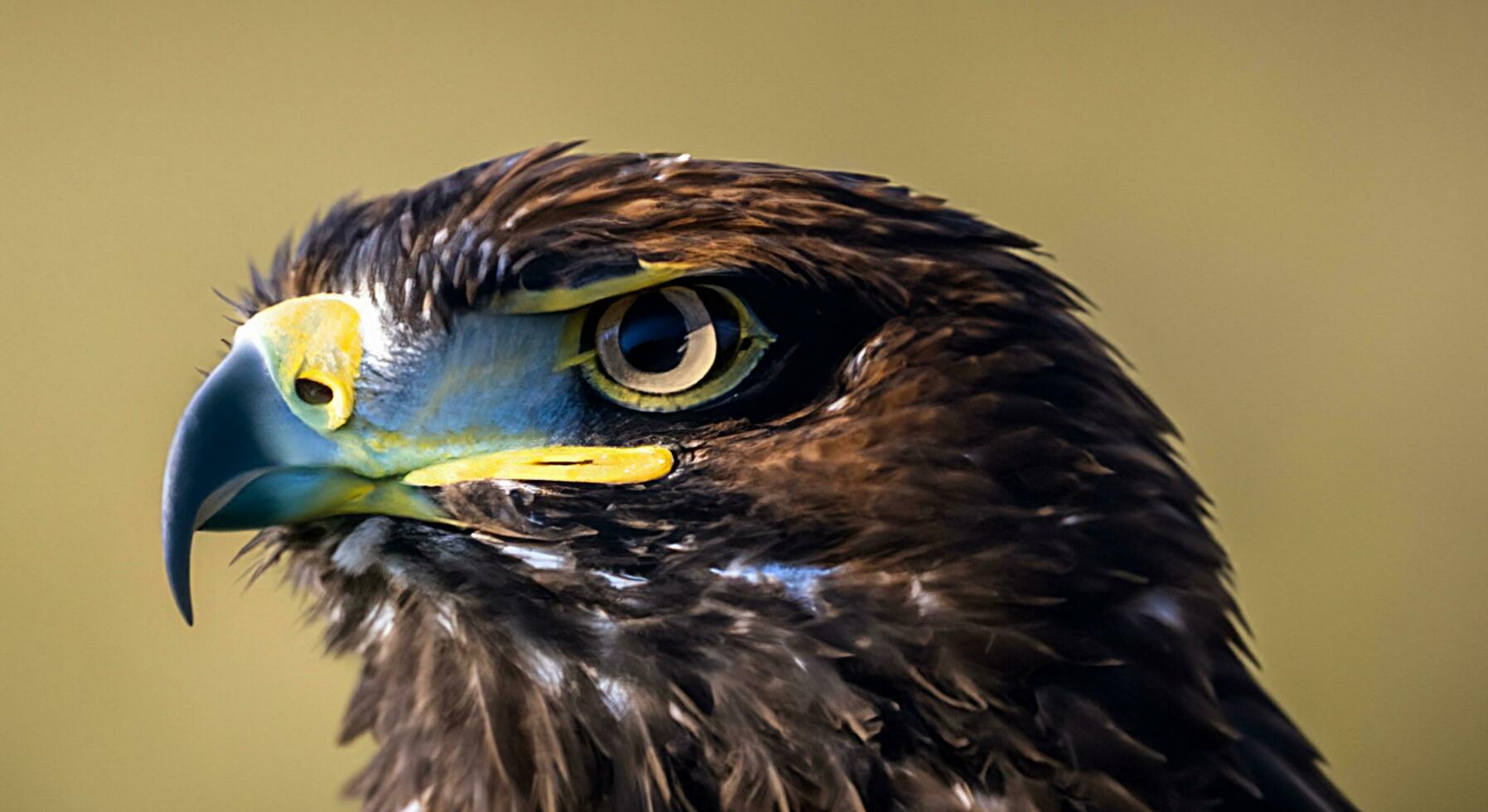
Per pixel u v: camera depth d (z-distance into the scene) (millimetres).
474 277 2555
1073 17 4000
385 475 2559
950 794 2549
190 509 2555
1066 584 2549
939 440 2549
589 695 2557
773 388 2551
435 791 2574
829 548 2549
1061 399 2553
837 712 2549
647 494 2553
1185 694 2551
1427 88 3990
